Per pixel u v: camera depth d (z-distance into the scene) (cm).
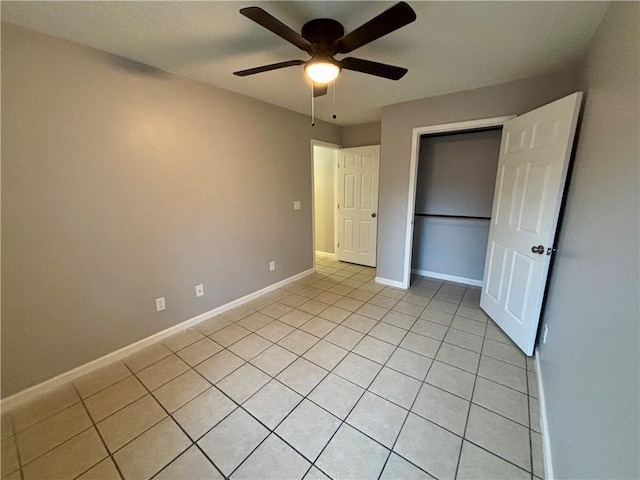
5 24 149
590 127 153
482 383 182
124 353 215
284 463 132
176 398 172
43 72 163
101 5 136
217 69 217
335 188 477
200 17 148
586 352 111
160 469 130
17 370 168
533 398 170
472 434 146
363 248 453
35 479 126
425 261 396
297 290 348
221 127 264
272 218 334
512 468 128
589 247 128
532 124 212
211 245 270
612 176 110
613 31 127
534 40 174
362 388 179
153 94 213
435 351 218
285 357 212
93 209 190
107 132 192
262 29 160
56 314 180
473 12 144
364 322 265
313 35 151
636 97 94
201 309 269
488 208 338
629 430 70
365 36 128
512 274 233
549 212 190
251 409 163
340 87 259
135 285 218
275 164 329
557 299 177
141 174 213
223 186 274
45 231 171
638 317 74
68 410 164
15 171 158
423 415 158
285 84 250
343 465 130
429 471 127
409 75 231
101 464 132
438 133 324
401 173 324
